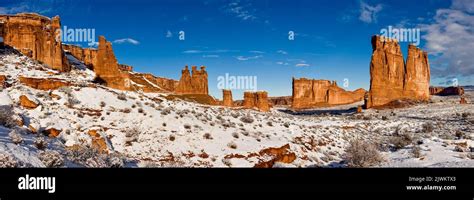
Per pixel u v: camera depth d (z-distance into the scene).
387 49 108.81
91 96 27.38
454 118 67.56
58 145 15.17
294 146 28.27
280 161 24.16
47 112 21.41
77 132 18.98
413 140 31.11
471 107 84.31
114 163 14.52
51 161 11.45
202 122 28.69
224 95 83.62
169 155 20.77
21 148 11.78
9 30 48.12
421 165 18.47
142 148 21.05
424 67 117.31
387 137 45.03
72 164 12.80
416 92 113.81
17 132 14.26
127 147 20.78
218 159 20.98
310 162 26.33
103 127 22.73
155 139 22.66
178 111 29.92
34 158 11.40
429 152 22.23
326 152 30.92
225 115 36.62
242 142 25.03
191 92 98.38
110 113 25.42
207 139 24.31
